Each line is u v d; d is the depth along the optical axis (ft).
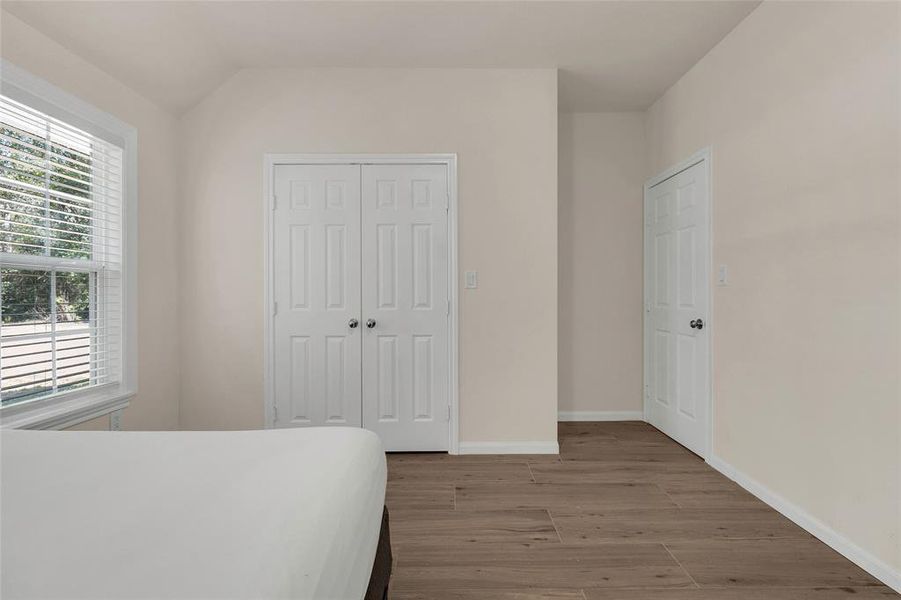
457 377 10.10
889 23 5.51
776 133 7.41
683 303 10.41
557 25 8.52
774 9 7.47
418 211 10.11
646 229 12.34
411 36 8.87
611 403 12.62
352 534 2.78
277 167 10.08
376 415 10.17
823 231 6.48
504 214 10.11
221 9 7.98
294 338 10.15
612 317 12.64
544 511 7.38
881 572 5.59
